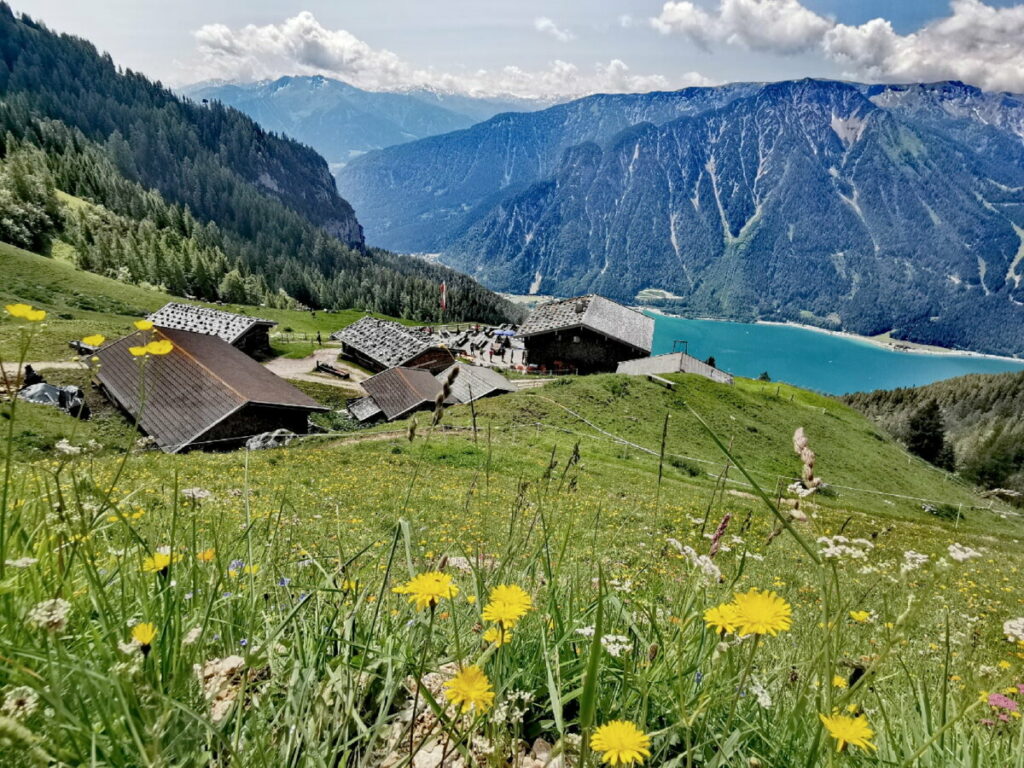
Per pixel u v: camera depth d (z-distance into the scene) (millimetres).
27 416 30688
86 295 91188
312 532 6242
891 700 2523
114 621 1795
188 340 46375
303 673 1850
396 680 1849
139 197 182625
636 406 47531
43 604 1256
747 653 2047
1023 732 1914
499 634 1507
